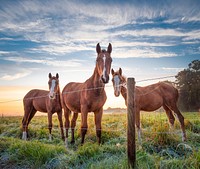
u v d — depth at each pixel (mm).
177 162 3900
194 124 8547
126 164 3787
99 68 5762
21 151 5121
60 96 8750
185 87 46062
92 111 6395
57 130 9883
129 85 3756
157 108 8016
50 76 9352
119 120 11969
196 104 43406
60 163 4543
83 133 6285
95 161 4445
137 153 4352
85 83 6621
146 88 8117
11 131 9828
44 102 9852
